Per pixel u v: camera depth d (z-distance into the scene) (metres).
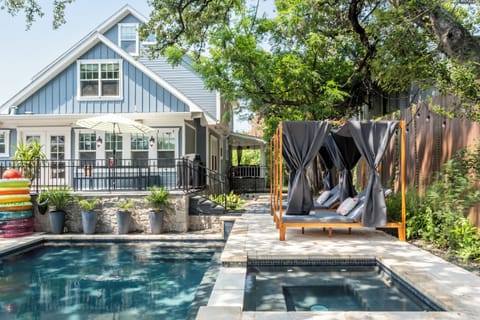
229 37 11.96
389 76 6.33
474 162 5.97
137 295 5.42
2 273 6.62
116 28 15.96
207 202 10.60
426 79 6.52
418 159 8.33
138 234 9.82
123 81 13.37
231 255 5.89
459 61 5.43
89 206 9.91
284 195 17.39
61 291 5.61
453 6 6.37
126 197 10.22
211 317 3.63
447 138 7.05
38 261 7.53
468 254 5.55
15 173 9.77
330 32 12.07
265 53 12.56
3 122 13.09
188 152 13.83
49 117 12.32
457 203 6.32
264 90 12.46
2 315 4.64
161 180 12.95
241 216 10.34
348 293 4.80
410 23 5.77
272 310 4.22
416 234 7.29
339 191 9.49
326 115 12.27
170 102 13.26
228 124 16.92
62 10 8.84
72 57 13.31
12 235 9.28
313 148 7.65
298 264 5.93
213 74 12.40
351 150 9.20
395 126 7.18
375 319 3.56
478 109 5.81
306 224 7.26
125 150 13.21
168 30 10.45
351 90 12.56
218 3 10.23
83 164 13.05
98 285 5.91
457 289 4.27
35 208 10.23
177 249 8.66
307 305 4.38
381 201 7.12
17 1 8.40
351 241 7.11
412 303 4.41
